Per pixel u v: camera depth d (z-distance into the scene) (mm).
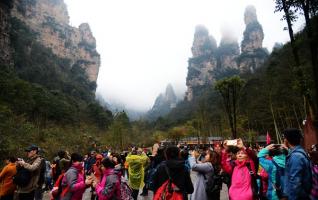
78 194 5160
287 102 39719
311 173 3674
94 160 13117
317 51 11602
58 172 9969
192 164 5324
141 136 69500
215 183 5312
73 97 110250
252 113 59812
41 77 101375
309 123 12039
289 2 11945
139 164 9055
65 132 48281
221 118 60188
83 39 189625
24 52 102125
